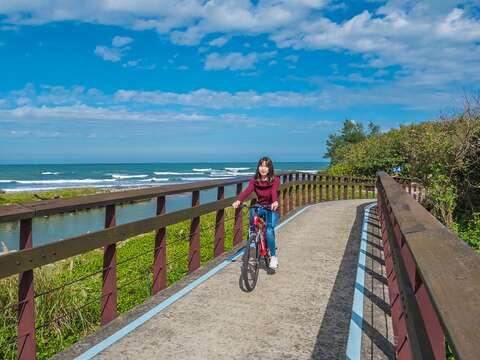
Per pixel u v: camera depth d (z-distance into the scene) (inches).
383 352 169.2
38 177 3725.4
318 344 177.5
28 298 152.7
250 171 4948.3
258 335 186.4
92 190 1722.4
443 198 524.7
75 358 165.8
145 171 5059.1
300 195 708.7
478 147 538.9
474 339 43.4
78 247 171.8
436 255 70.9
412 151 725.3
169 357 166.9
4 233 802.2
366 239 397.1
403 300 103.2
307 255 331.3
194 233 289.6
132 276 363.3
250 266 247.8
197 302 226.4
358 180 1118.4
